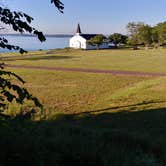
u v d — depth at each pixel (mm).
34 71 68000
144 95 35625
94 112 27938
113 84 48688
